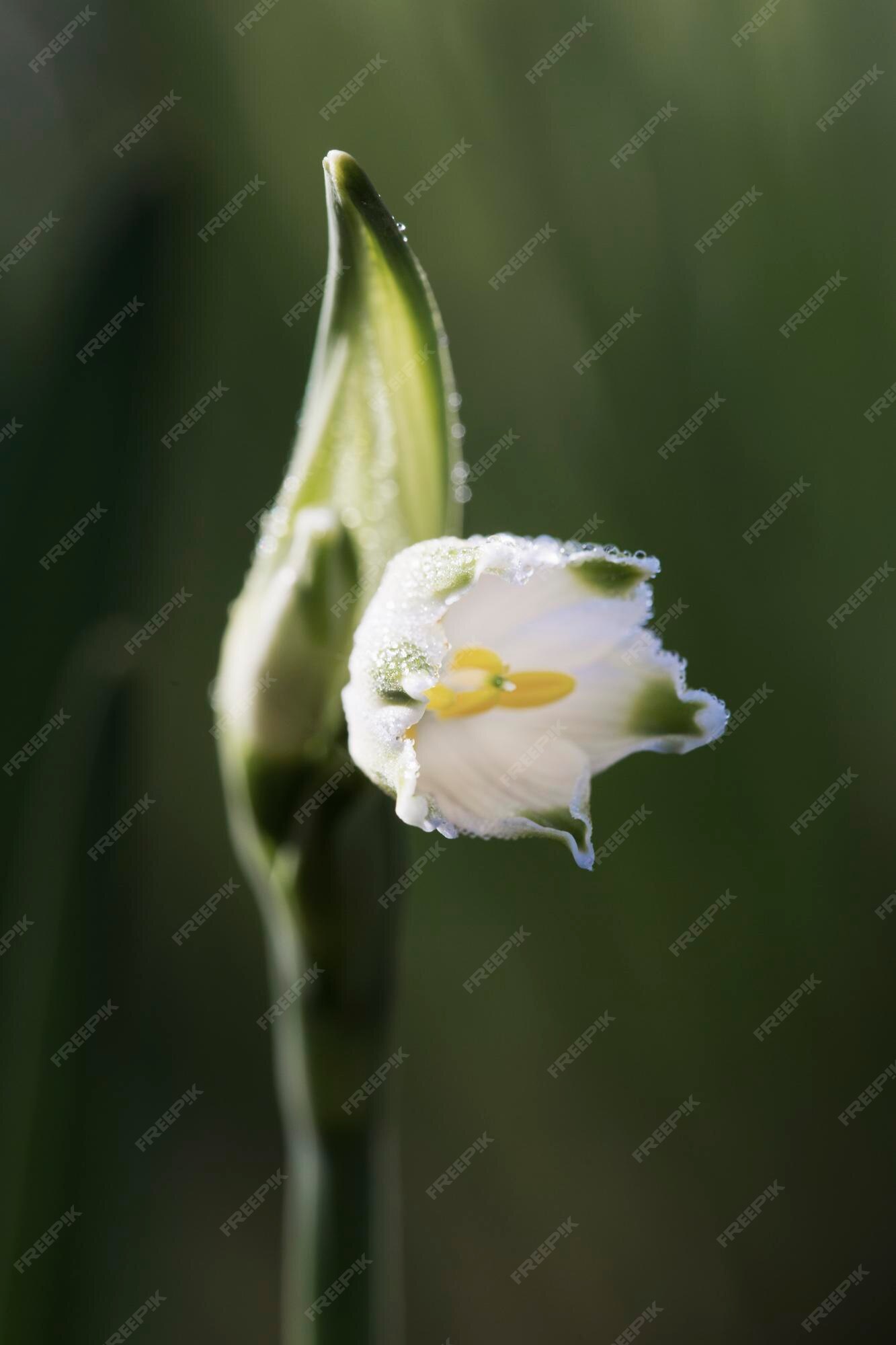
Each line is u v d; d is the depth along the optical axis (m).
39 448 0.24
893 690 0.30
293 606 0.21
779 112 0.30
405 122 0.30
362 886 0.21
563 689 0.21
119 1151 0.24
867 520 0.30
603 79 0.30
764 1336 0.28
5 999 0.24
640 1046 0.30
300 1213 0.22
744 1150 0.29
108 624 0.24
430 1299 0.29
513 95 0.30
